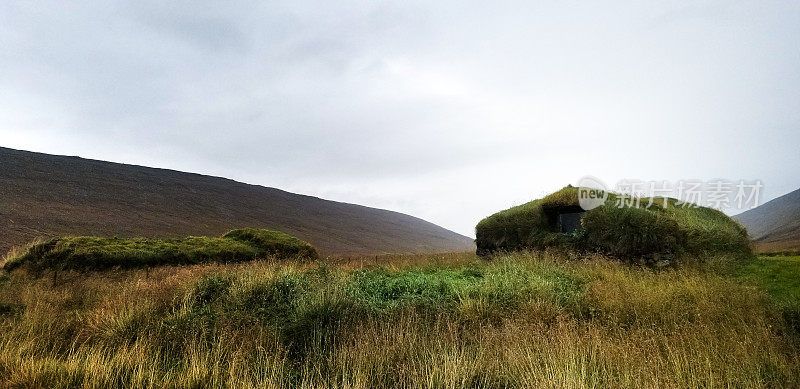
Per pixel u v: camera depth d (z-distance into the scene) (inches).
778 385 163.2
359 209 4938.5
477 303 286.2
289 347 229.8
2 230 1167.0
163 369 199.3
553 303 294.8
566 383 158.1
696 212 560.1
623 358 183.3
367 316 271.9
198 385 178.9
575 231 560.1
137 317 264.4
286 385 187.3
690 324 234.8
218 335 236.4
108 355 197.2
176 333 242.2
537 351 196.1
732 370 174.2
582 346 198.4
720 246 456.1
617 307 276.2
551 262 465.1
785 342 208.4
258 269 425.1
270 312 283.3
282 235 862.5
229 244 741.3
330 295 291.6
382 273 441.7
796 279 326.6
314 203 4259.4
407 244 3484.3
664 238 458.9
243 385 168.6
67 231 1344.7
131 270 546.6
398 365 190.2
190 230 1863.9
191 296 310.0
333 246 2470.5
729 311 256.2
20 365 185.3
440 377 173.9
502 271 421.1
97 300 335.6
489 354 201.3
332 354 215.0
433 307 292.8
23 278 468.1
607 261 472.7
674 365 176.6
